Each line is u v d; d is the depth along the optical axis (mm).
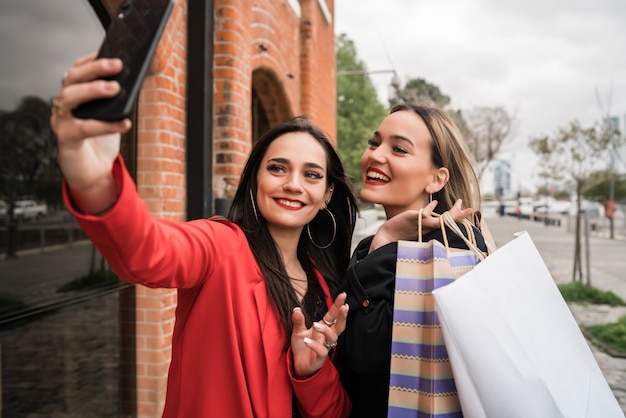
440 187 1572
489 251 1434
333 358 1473
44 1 2367
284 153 1413
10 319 2195
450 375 1147
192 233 1184
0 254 2148
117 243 894
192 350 1261
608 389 1266
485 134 20750
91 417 2717
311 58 5660
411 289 1210
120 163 873
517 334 1114
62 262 2523
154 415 2957
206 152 3271
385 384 1408
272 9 4410
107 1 2707
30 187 2303
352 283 1344
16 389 2240
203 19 3242
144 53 738
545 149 11422
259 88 4840
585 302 7492
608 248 15711
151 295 2973
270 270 1375
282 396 1283
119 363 2961
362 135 26359
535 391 1081
